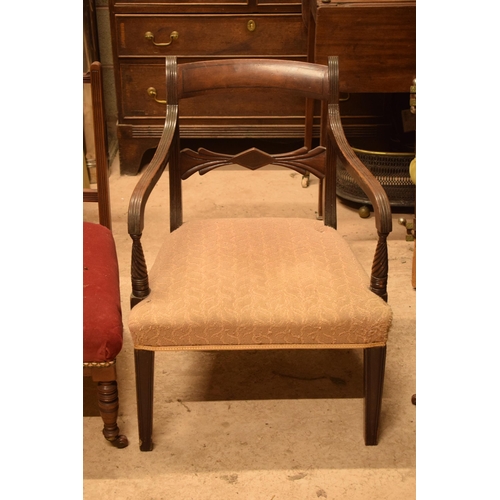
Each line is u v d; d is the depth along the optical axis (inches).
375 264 65.6
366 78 104.4
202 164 80.9
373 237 118.3
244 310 63.4
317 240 74.7
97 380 67.5
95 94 81.8
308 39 119.1
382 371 68.4
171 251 72.9
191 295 64.9
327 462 71.1
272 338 63.9
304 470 70.1
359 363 87.4
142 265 64.5
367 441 73.0
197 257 70.9
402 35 101.4
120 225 123.2
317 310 63.6
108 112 162.1
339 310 63.7
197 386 82.8
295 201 133.9
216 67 78.7
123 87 137.6
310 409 78.9
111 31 132.7
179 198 81.7
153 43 133.5
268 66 78.7
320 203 124.3
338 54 103.1
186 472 69.9
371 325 63.9
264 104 139.6
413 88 97.2
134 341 64.4
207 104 139.3
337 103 78.1
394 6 99.7
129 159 143.8
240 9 131.1
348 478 69.1
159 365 86.6
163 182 141.7
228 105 139.6
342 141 75.7
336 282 66.8
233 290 65.4
